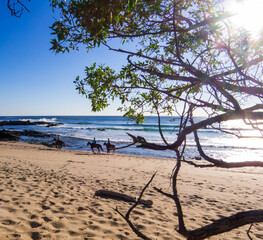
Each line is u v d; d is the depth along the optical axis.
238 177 11.09
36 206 4.89
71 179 8.19
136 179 9.23
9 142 28.28
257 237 4.33
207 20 1.28
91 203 5.53
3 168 9.34
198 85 1.45
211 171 12.69
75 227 4.05
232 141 34.62
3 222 3.89
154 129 50.09
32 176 8.05
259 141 34.41
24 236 3.51
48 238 3.55
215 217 5.29
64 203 5.31
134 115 2.10
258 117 1.02
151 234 4.07
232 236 4.37
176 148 1.14
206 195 7.43
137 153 23.20
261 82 1.14
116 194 6.34
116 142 31.00
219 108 1.11
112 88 2.07
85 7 1.19
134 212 5.21
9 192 5.70
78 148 26.05
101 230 4.04
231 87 1.15
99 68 2.13
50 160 13.64
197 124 1.13
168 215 5.20
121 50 1.29
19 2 1.05
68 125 74.50
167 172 11.53
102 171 10.78
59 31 1.31
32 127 64.19
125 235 3.92
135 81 1.94
